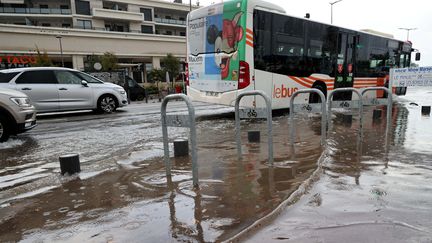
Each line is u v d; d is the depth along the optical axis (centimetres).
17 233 290
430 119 965
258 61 955
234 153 561
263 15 959
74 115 1307
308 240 260
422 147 584
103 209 334
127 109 1557
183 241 261
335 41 1248
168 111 1418
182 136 769
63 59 4484
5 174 494
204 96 1048
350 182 397
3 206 357
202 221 295
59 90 1186
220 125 932
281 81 1034
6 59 3862
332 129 804
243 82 938
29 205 356
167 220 300
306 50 1120
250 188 375
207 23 1016
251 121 998
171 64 4653
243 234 269
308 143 633
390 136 692
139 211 323
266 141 666
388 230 275
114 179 436
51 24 5162
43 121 1126
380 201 337
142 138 757
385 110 1225
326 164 478
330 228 279
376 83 1530
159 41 5203
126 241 265
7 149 672
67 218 316
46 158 592
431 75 1126
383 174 427
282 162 489
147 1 5750
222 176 427
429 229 277
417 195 353
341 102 675
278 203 327
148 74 5044
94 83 1305
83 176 456
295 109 605
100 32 4628
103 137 786
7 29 3981
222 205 329
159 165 498
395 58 1678
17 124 749
